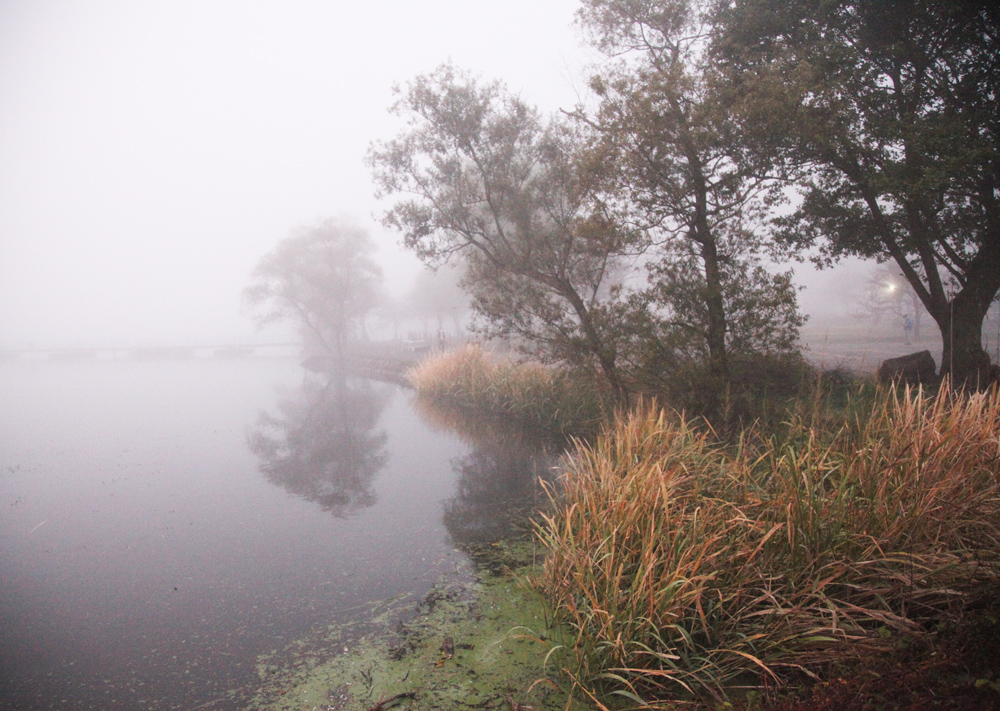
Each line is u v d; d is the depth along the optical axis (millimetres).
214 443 13195
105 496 8906
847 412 6551
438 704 3436
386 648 4203
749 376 8578
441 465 10117
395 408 17547
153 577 5820
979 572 3051
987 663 2588
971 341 9250
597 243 8930
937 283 9891
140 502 8555
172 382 30938
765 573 3584
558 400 12586
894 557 3412
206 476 10109
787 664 3041
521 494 8039
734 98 7812
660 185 7969
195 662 4195
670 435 6359
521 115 10672
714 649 3221
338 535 6859
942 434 4234
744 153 8234
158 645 4473
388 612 4809
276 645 4387
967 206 9328
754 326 8109
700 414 8094
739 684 3123
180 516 7840
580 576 3711
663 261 8430
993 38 8164
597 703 3141
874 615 3062
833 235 9883
